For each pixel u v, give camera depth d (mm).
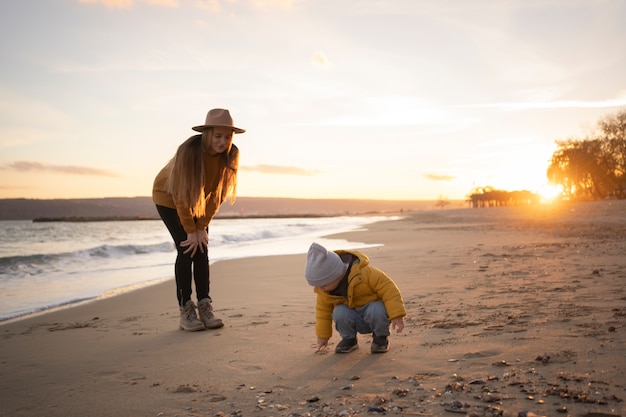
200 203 4434
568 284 5395
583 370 2525
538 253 9055
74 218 147125
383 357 3123
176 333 4348
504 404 2152
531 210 52219
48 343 4184
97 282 8523
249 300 5906
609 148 72688
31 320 5395
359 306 3307
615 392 2201
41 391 2861
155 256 13805
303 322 4457
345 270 3303
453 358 2953
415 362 2947
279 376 2877
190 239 4457
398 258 9711
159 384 2863
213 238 20781
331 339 3777
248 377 2896
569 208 48656
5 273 9883
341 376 2793
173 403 2525
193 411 2389
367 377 2734
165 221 4660
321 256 3264
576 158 81688
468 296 5121
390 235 19719
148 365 3305
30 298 6938
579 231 15297
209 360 3328
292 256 11875
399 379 2648
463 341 3334
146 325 4840
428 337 3533
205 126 4277
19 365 3482
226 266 10078
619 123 71250
